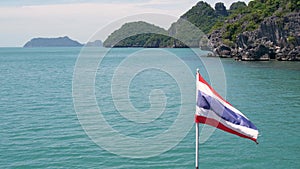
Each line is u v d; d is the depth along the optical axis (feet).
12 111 145.59
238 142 101.30
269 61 429.38
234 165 86.12
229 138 104.27
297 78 257.34
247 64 382.63
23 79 280.51
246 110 146.30
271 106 154.51
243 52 447.01
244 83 231.09
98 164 85.51
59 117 132.16
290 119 129.29
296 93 189.57
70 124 120.98
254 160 89.10
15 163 86.63
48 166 84.58
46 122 124.88
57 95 188.44
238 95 184.03
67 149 95.40
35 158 89.56
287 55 437.58
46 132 111.86
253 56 442.09
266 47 444.14
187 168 83.66
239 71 308.40
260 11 542.57
